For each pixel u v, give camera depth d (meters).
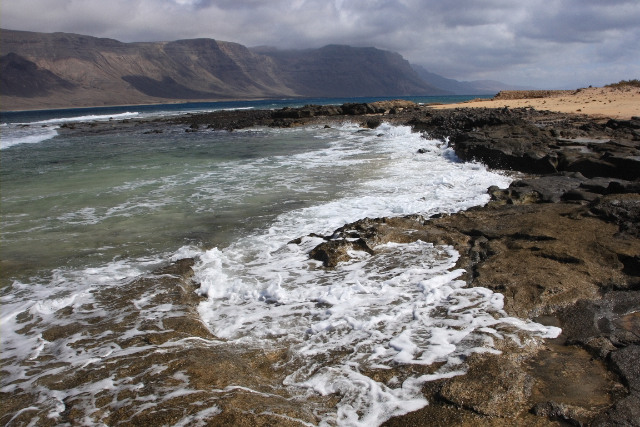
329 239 7.61
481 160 14.17
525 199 9.41
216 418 3.27
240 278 6.34
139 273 6.63
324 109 40.88
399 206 9.54
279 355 4.37
